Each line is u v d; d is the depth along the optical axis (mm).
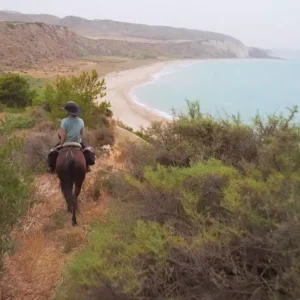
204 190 4703
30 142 11312
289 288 3365
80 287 4488
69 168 7695
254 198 4082
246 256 3830
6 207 5617
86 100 16781
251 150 6273
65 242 6906
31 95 33906
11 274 5973
